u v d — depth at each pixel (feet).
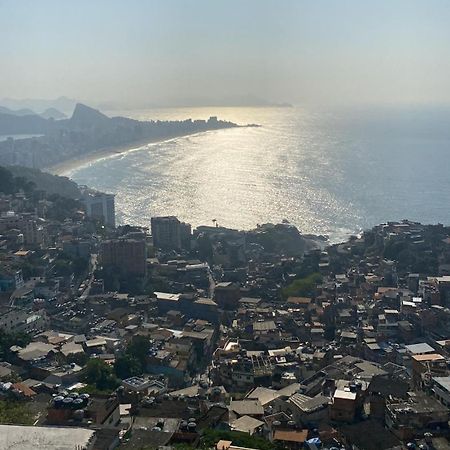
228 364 426.51
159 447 228.84
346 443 288.30
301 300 594.24
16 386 369.30
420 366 370.12
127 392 372.17
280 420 316.40
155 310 597.11
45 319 551.59
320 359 432.25
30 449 160.35
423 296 563.48
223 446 247.09
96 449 212.84
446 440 279.08
